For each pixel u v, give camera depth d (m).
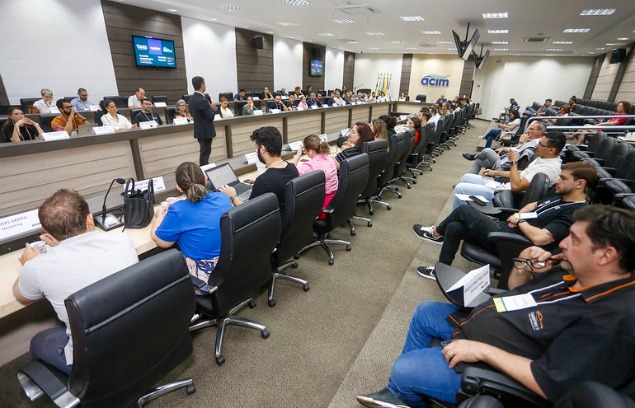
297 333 1.75
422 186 4.34
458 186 2.90
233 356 1.60
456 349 0.98
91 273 1.04
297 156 3.04
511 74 15.06
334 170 2.44
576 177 1.64
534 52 13.70
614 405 0.51
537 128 3.41
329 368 1.54
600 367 0.75
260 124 4.30
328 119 5.49
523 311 0.98
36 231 1.55
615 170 3.04
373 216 3.30
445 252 2.06
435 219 3.24
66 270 1.00
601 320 0.77
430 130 4.53
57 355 1.07
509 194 2.64
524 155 3.23
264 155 1.98
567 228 1.56
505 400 0.85
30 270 0.99
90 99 6.42
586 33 8.46
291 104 9.24
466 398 0.92
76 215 1.04
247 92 9.86
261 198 1.45
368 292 2.11
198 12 7.59
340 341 1.70
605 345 0.75
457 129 8.30
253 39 10.03
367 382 1.43
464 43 7.94
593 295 0.84
